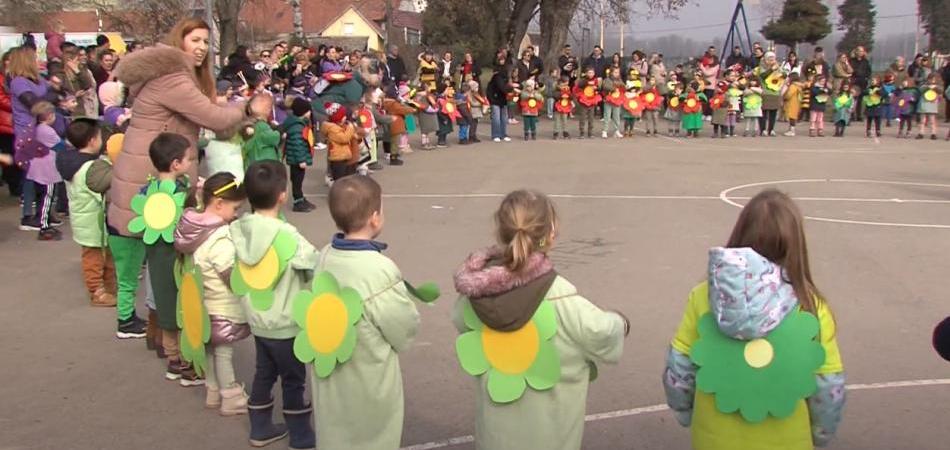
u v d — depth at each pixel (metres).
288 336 4.46
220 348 5.06
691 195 12.82
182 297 5.05
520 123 26.03
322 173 15.20
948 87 25.75
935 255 8.92
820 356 3.09
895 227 10.39
